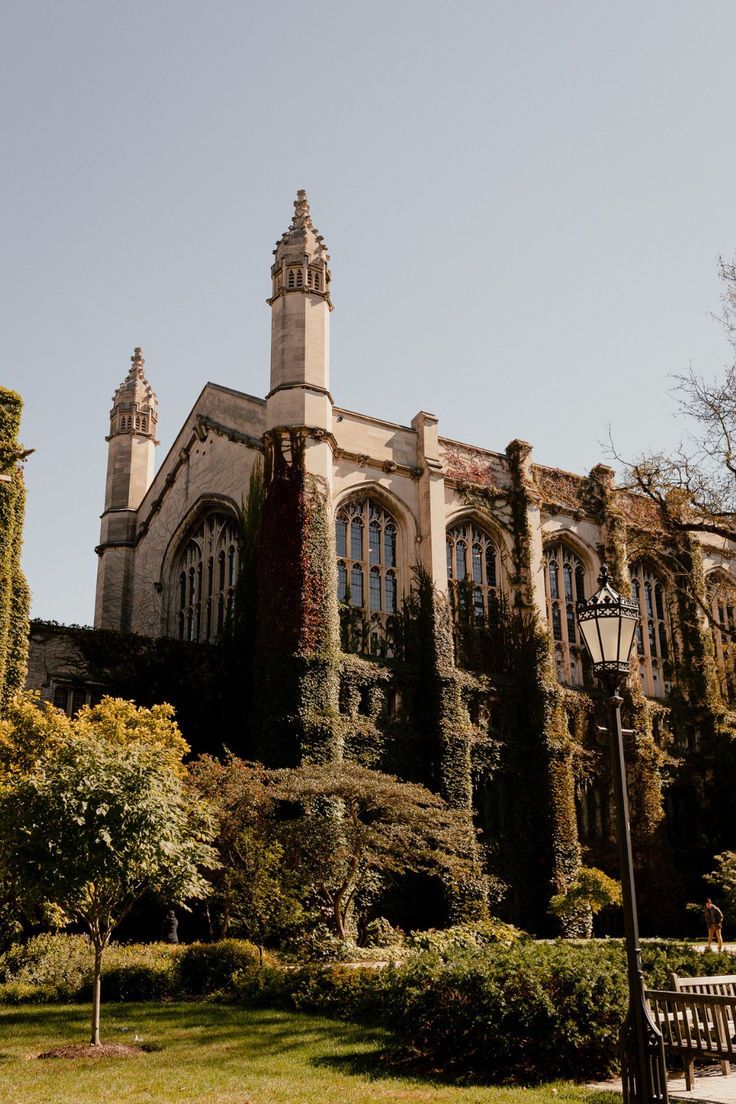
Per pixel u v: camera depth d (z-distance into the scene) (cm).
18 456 3381
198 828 1797
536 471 4609
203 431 4616
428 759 3769
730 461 2698
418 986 1428
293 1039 1531
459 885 3516
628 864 1011
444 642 3931
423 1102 1096
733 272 2703
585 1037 1262
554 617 4506
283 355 3975
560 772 4000
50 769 1518
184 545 4725
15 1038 1539
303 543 3694
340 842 2747
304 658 3531
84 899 1484
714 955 1575
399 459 4209
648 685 4722
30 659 3444
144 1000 2028
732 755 4544
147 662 3638
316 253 4159
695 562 4919
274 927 2689
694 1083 1181
